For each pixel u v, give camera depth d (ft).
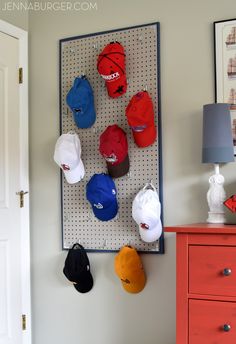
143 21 8.40
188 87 7.98
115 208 8.28
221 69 7.66
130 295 8.35
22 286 9.18
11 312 8.92
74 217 8.87
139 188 8.27
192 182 7.88
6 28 9.03
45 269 9.23
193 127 7.91
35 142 9.42
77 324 8.86
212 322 6.08
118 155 7.98
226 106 7.05
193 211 7.86
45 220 9.27
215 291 6.08
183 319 6.24
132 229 8.30
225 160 6.90
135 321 8.30
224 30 7.66
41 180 9.34
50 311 9.16
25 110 9.39
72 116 8.97
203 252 6.17
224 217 7.34
